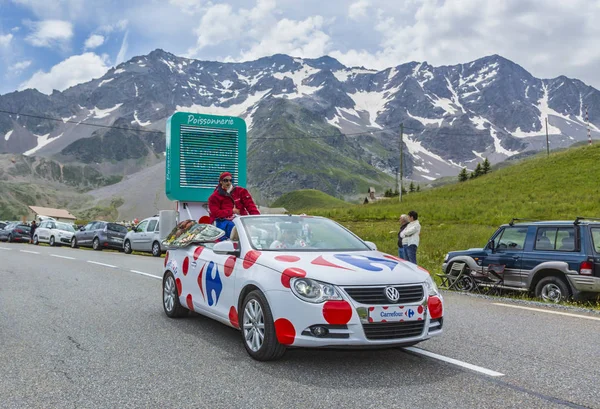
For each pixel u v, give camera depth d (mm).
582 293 10664
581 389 5016
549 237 11453
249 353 6078
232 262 6625
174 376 5406
